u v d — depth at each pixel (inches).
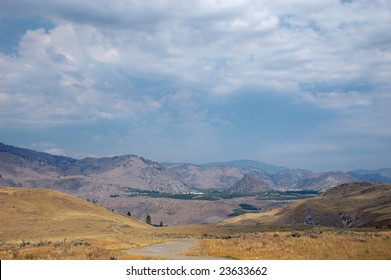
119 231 4407.0
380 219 6190.9
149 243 2422.5
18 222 5017.2
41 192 6717.5
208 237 2974.9
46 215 5743.1
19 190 6584.6
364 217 7696.9
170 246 2178.9
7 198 6063.0
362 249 1594.5
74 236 3454.7
